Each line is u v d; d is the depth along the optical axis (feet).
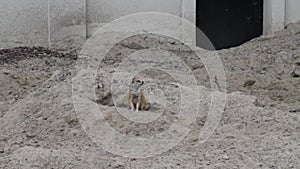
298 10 61.67
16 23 56.29
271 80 45.09
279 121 31.07
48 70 44.60
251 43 58.23
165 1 59.16
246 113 31.94
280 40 57.72
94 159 24.02
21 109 31.65
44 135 28.27
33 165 23.24
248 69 49.08
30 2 56.54
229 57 52.75
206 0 62.44
